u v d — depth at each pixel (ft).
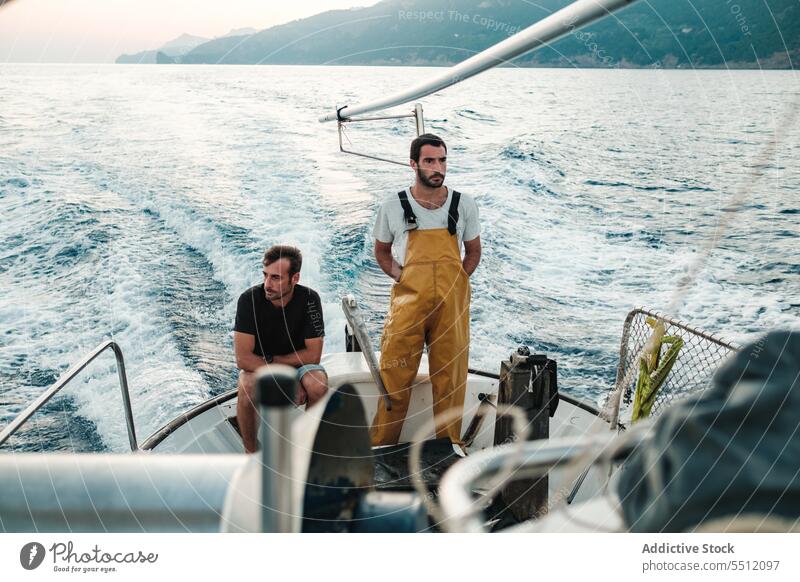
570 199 32.42
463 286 9.04
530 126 44.42
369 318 20.12
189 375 19.44
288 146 38.22
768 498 1.85
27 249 27.43
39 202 31.01
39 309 23.27
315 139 39.68
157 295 23.72
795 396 1.92
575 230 28.84
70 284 25.05
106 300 23.43
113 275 24.98
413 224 8.89
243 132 41.68
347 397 3.01
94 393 18.75
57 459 2.67
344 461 2.99
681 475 1.97
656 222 30.48
